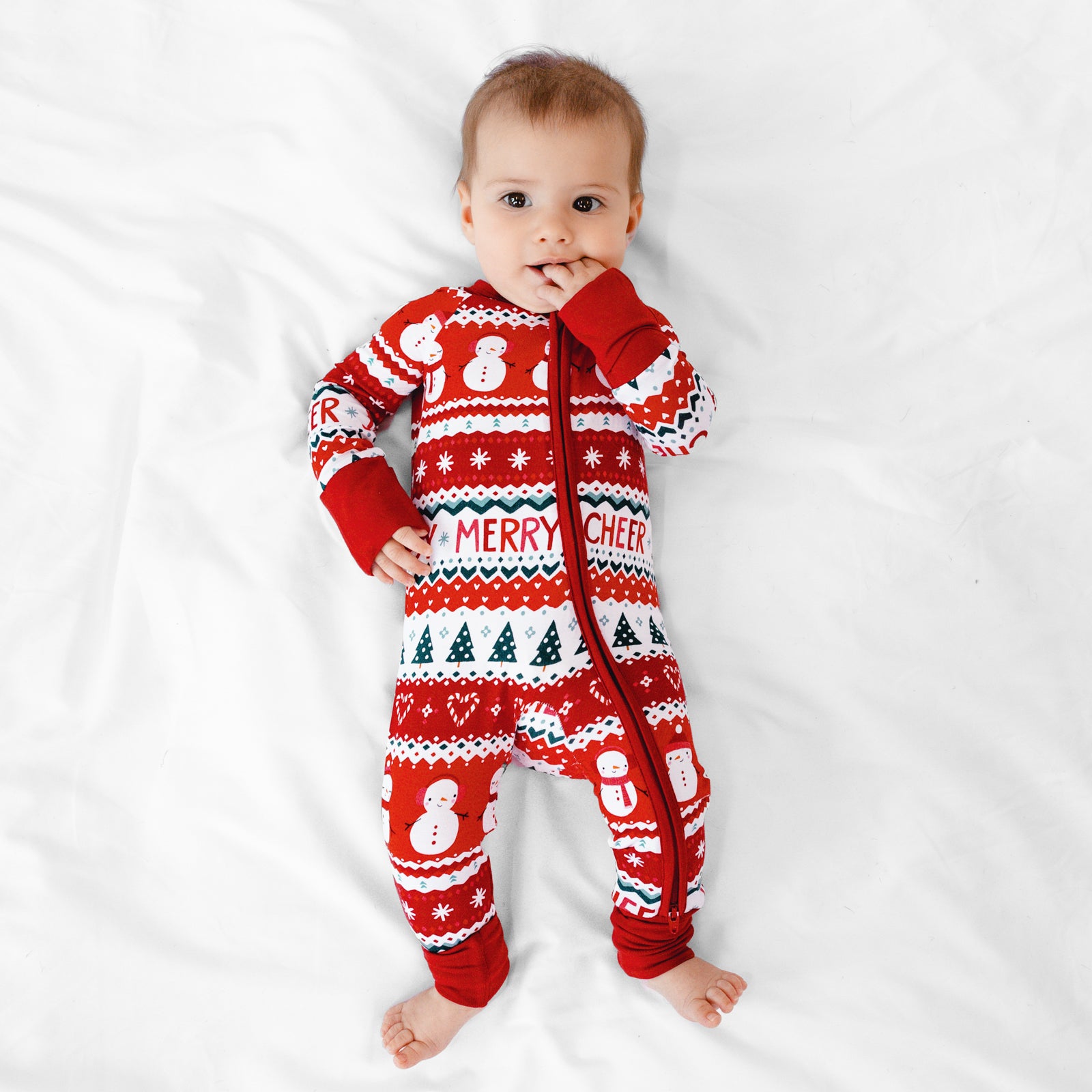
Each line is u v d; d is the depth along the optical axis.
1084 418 1.26
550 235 1.07
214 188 1.26
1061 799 1.20
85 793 1.17
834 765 1.21
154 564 1.20
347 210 1.26
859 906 1.17
